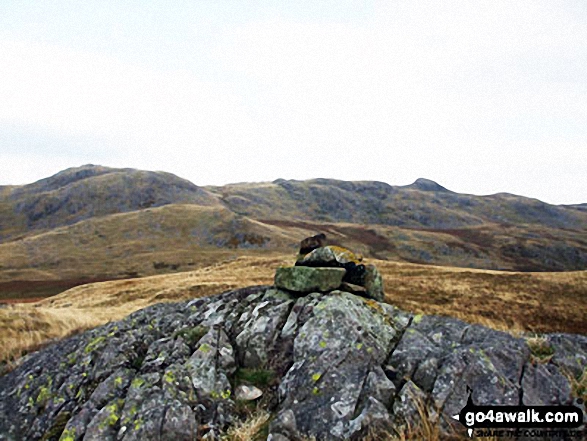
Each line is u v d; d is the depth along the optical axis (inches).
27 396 380.2
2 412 369.1
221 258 4608.8
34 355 526.9
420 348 351.6
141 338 423.8
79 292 2284.7
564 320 1264.8
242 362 381.7
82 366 391.9
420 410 284.8
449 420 282.0
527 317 1293.1
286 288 456.8
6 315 864.3
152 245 5191.9
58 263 4493.1
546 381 310.0
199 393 333.7
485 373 310.7
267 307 433.1
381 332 381.7
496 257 6097.4
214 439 294.5
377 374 318.7
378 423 278.4
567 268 5940.0
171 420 296.8
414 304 1362.0
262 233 5625.0
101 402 331.6
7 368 519.8
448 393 300.0
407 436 269.6
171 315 473.1
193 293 1801.2
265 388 347.3
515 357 326.3
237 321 430.0
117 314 1294.3
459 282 1923.0
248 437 289.9
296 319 402.6
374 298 467.2
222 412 320.8
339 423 285.9
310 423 290.8
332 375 321.1
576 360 342.0
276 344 383.6
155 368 356.2
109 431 298.2
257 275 2349.9
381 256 5600.4
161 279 2445.9
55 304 1984.5
